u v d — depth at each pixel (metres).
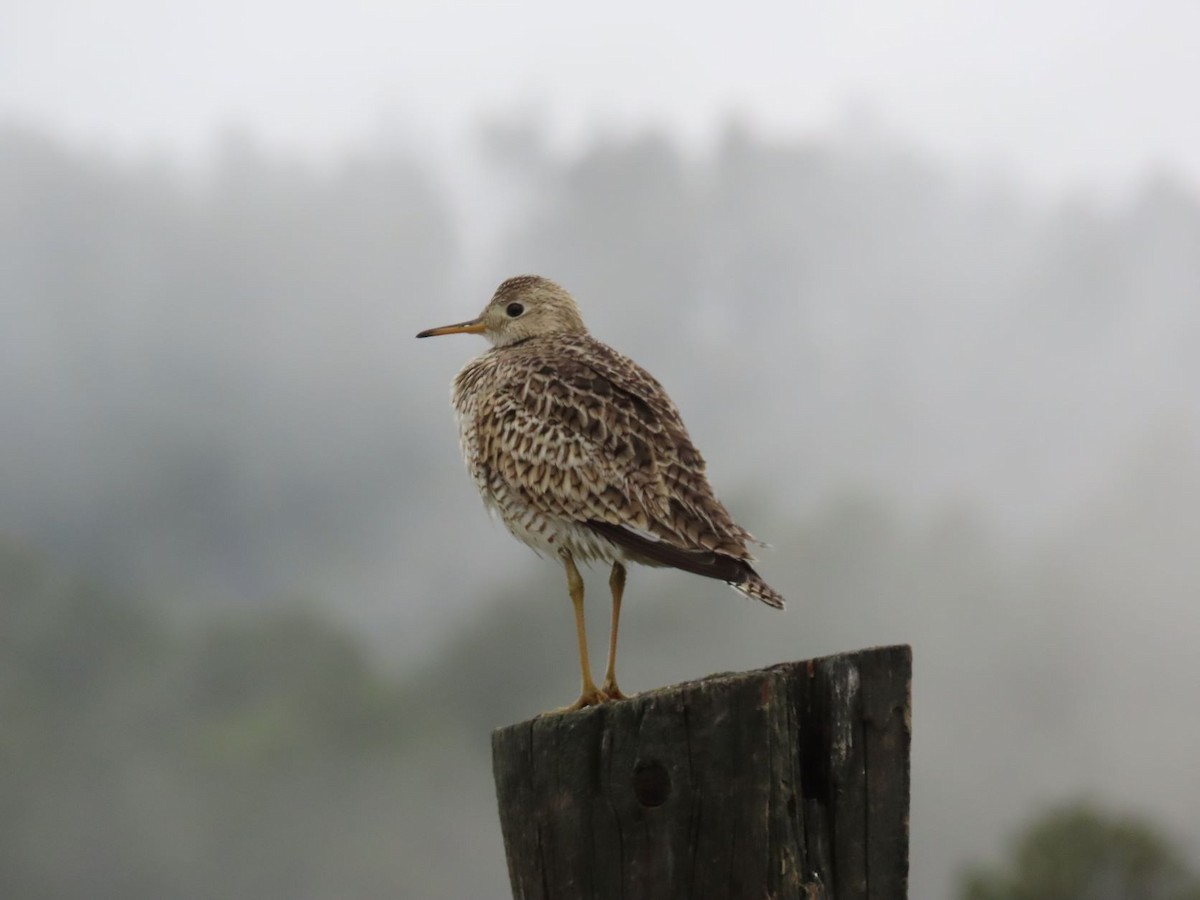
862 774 9.34
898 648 9.40
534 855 9.53
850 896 9.25
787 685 9.32
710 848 9.07
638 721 9.26
